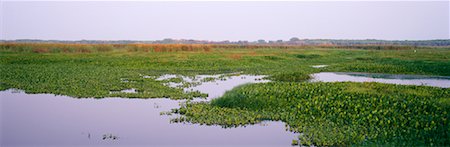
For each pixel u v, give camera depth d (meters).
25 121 13.86
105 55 46.47
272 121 13.48
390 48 81.81
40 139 11.74
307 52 59.44
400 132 11.13
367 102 14.23
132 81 24.25
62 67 31.98
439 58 42.72
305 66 37.16
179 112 15.06
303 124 12.55
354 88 17.16
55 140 11.63
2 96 18.77
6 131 12.55
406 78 27.31
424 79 26.66
